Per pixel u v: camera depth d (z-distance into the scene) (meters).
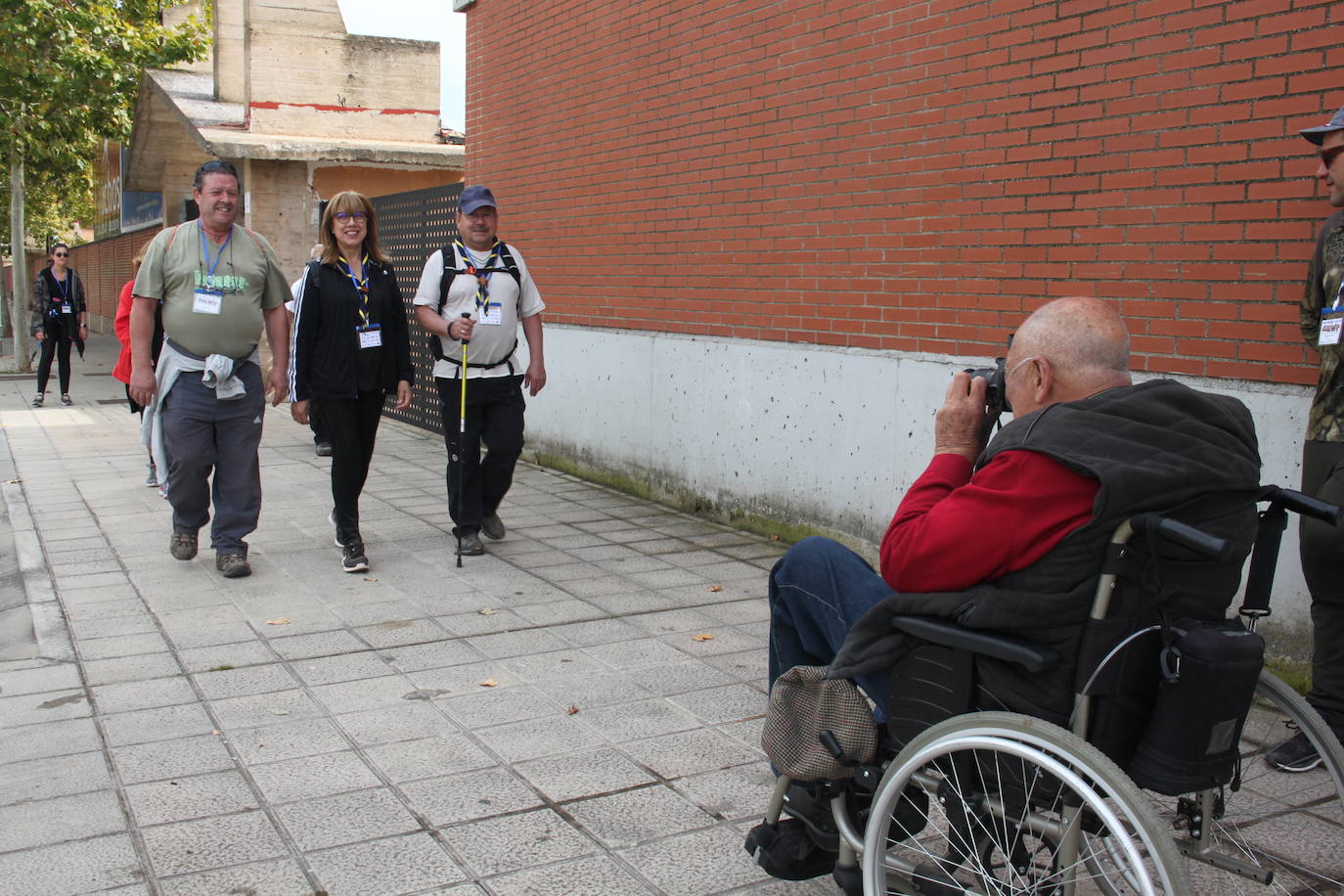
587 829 3.25
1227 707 2.18
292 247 15.65
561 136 8.95
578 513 7.61
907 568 2.36
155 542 6.68
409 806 3.37
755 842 2.81
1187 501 2.20
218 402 5.78
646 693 4.34
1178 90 4.46
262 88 15.75
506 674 4.52
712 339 7.32
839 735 2.58
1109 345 2.36
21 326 18.42
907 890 2.53
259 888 2.89
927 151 5.63
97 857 3.04
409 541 6.79
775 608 2.96
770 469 6.84
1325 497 3.59
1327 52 3.95
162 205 23.86
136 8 19.39
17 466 9.41
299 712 4.10
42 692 4.28
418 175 16.30
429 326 6.12
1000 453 2.28
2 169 20.33
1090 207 4.84
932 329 5.68
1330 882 2.80
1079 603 2.19
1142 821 1.98
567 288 9.02
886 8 5.83
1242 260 4.26
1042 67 5.01
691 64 7.35
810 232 6.45
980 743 2.18
